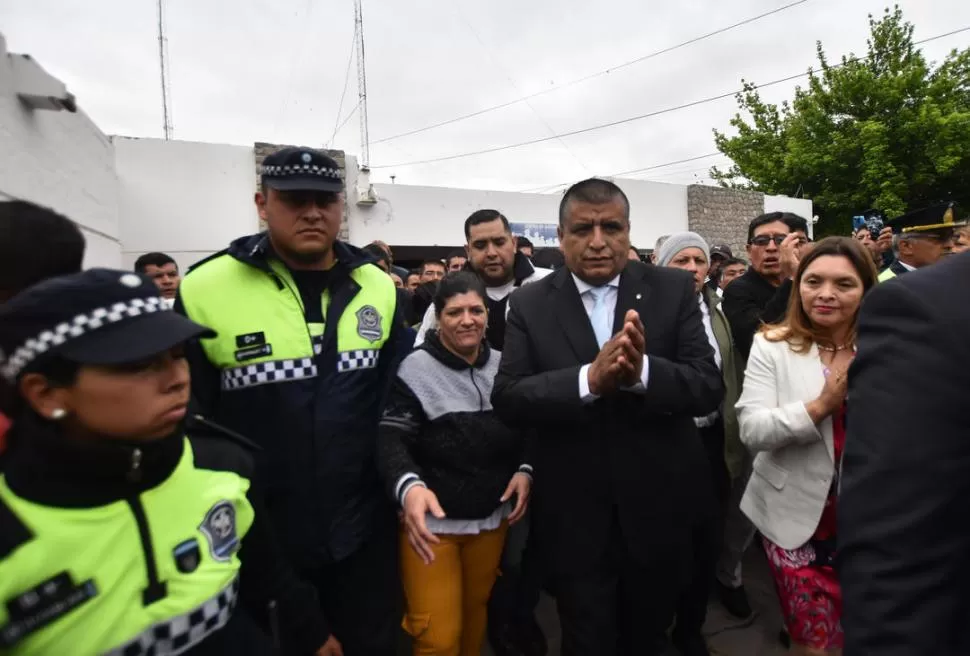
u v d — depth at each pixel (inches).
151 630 38.5
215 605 42.1
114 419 36.7
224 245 335.9
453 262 189.6
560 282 77.6
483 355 84.7
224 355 68.8
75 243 48.3
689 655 92.9
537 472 76.0
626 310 74.0
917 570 25.7
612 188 73.2
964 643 25.4
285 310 70.6
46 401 36.1
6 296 45.0
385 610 78.8
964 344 26.4
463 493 79.0
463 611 86.7
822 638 72.2
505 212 447.2
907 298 28.9
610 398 70.5
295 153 67.5
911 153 675.4
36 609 34.7
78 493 36.5
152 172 319.3
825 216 730.8
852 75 687.1
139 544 38.7
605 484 70.9
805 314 80.5
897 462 26.9
